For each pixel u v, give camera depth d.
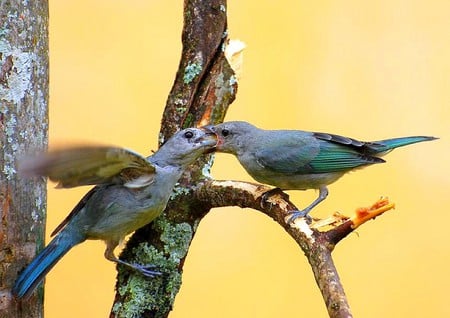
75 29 13.24
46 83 8.82
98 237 9.42
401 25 13.21
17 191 8.55
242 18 13.29
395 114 13.11
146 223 9.54
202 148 9.55
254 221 12.80
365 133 13.09
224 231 12.80
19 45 8.55
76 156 8.05
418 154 12.98
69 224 9.38
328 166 10.91
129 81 13.13
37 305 8.85
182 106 10.06
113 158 8.54
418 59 13.16
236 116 13.09
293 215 8.93
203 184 9.70
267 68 13.21
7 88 8.50
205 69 10.13
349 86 13.16
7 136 8.49
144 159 8.80
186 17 10.17
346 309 7.65
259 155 10.95
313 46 13.25
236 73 10.27
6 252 8.53
